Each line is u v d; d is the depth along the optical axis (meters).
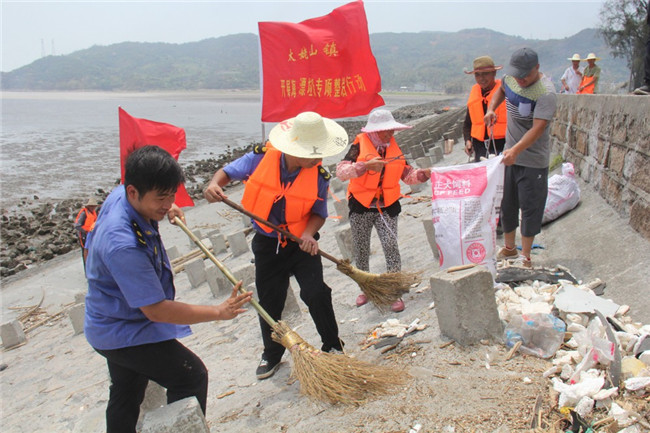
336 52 6.25
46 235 17.83
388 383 3.48
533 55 4.60
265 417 3.80
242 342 5.85
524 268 5.02
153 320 2.88
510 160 4.58
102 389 6.03
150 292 2.81
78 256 15.14
